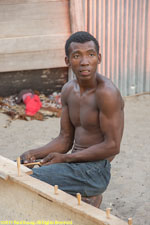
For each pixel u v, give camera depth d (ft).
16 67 21.76
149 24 23.39
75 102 9.37
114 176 13.84
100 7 22.25
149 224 10.95
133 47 23.44
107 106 8.66
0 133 18.13
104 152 8.85
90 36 8.73
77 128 9.64
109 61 23.16
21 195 7.75
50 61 22.17
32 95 21.12
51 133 18.33
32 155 9.86
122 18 22.79
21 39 21.48
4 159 8.52
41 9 21.59
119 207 11.86
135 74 23.91
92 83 8.93
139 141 17.21
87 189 9.11
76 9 21.50
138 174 14.01
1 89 22.03
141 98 23.52
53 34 21.93
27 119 19.89
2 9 21.08
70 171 8.96
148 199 12.34
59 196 6.83
